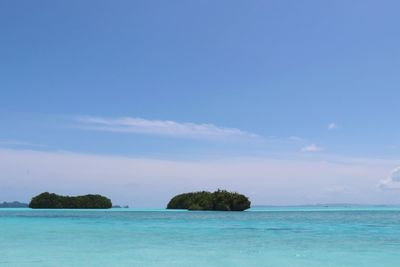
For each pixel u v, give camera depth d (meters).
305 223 54.53
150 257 21.94
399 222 57.69
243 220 61.31
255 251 24.45
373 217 78.88
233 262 20.55
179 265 19.56
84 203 144.25
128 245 27.14
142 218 66.62
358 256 22.61
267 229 42.66
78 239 30.88
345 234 36.41
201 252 23.95
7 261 20.28
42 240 29.92
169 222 55.00
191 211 114.50
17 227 43.47
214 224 50.97
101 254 22.81
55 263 19.75
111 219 62.88
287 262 20.59
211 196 115.69
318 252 24.16
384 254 23.39
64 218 65.50
